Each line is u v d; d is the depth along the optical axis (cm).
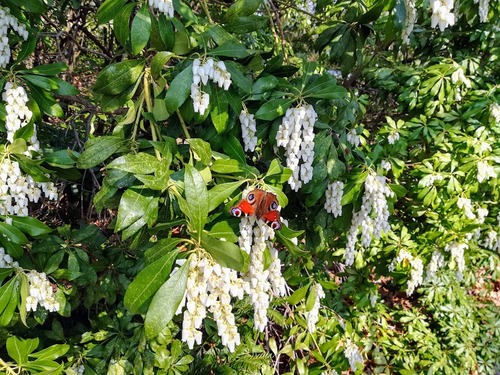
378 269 355
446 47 399
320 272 319
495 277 457
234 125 178
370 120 407
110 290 244
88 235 230
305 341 315
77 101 243
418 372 382
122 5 152
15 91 162
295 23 445
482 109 338
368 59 316
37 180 167
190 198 126
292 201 240
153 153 157
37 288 186
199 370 280
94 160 149
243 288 133
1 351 249
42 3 173
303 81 180
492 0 337
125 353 249
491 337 427
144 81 159
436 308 429
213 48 168
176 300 118
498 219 364
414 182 348
